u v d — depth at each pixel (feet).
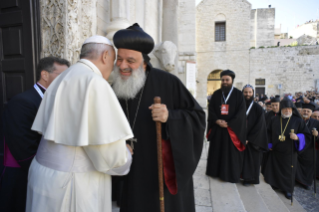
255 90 68.28
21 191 5.74
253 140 11.39
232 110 11.24
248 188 11.66
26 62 7.76
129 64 4.66
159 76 5.11
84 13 9.50
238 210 8.22
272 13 75.92
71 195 3.77
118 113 3.66
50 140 3.88
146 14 17.35
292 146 12.52
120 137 3.59
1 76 8.09
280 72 66.74
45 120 3.85
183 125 4.75
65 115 3.68
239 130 10.72
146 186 4.80
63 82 3.80
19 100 5.36
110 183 4.39
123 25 11.62
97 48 4.25
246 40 66.74
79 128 3.48
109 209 4.32
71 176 3.79
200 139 5.13
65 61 6.10
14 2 7.75
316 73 65.05
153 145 4.85
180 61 44.57
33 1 7.80
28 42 7.72
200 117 5.15
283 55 66.18
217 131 11.46
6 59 8.06
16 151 5.15
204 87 69.36
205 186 10.46
